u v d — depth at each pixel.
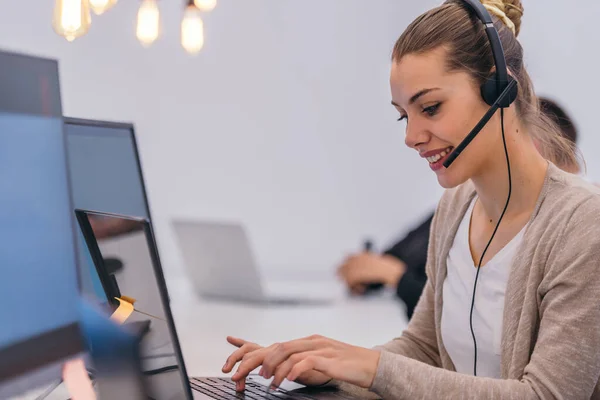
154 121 3.67
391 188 4.08
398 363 1.12
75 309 0.91
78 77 3.51
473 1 1.22
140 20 2.48
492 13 1.28
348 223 4.01
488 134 1.21
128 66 3.61
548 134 1.38
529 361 1.18
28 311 0.85
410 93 1.19
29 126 0.87
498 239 1.30
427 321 1.51
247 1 3.80
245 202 3.84
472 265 1.35
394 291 2.97
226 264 2.83
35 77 0.89
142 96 3.64
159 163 3.68
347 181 4.00
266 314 2.56
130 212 1.45
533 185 1.25
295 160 3.91
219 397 1.17
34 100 0.88
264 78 3.85
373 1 4.02
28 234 0.86
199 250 2.89
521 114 1.26
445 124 1.19
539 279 1.18
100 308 0.98
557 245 1.15
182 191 3.73
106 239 0.95
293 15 3.89
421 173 4.11
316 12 3.93
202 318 2.44
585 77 3.74
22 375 0.83
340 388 1.29
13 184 0.84
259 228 3.87
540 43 3.76
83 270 0.97
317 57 3.94
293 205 3.92
